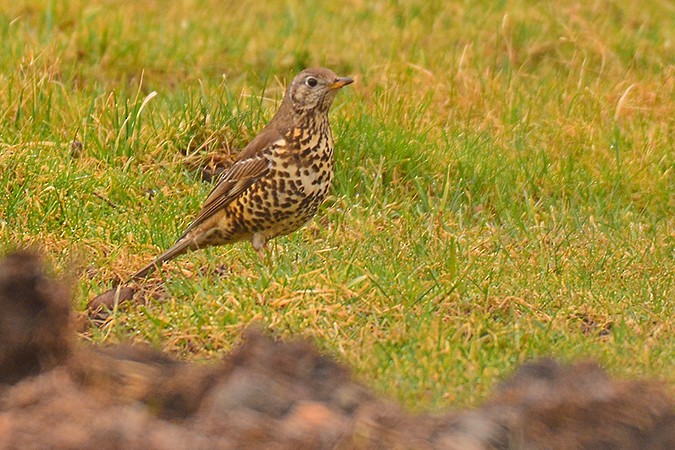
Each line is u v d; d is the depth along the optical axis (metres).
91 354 8.68
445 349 9.48
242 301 10.35
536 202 14.62
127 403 8.14
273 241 12.49
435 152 14.84
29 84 15.45
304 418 7.82
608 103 17.17
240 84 17.94
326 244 12.42
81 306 10.73
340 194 14.11
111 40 18.56
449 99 16.92
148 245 12.25
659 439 7.74
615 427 7.77
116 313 10.30
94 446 7.43
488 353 9.66
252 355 8.52
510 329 10.05
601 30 20.19
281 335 9.60
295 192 11.55
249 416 7.87
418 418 7.95
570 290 11.24
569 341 9.89
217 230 11.78
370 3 21.45
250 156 11.55
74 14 19.67
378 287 10.68
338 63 18.72
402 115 16.00
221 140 14.87
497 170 14.78
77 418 7.72
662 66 18.48
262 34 19.88
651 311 10.86
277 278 10.86
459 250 12.15
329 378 8.42
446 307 10.57
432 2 21.39
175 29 19.77
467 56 18.42
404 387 8.78
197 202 13.50
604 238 13.20
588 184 14.85
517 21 20.38
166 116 15.30
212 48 18.92
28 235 12.31
